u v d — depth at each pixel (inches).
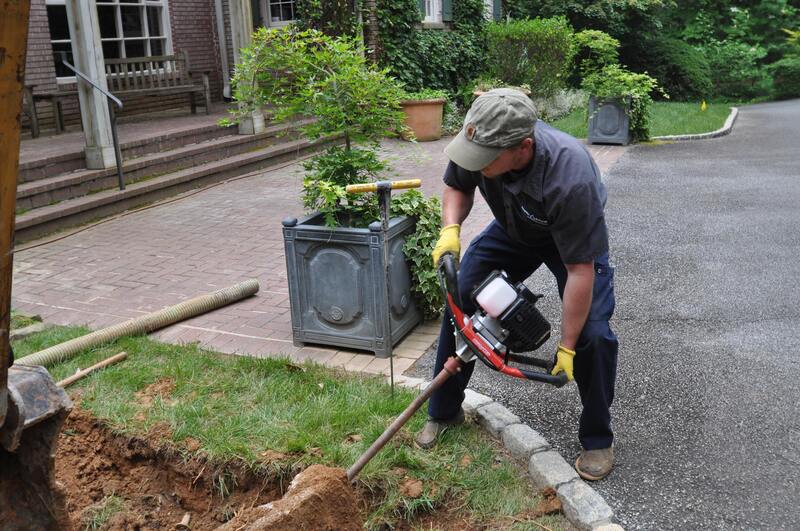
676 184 356.8
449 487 113.3
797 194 324.5
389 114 168.6
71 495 119.8
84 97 321.4
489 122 95.7
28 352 164.7
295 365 153.6
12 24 53.7
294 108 167.5
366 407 134.3
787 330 176.4
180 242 270.5
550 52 602.9
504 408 132.6
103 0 466.6
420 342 172.2
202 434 125.5
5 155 56.9
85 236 283.4
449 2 591.5
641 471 119.3
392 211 170.4
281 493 117.6
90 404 137.2
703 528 104.8
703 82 882.1
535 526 105.5
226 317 191.9
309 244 161.9
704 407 140.2
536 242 117.6
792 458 121.7
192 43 529.0
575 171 100.0
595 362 111.2
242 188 365.4
